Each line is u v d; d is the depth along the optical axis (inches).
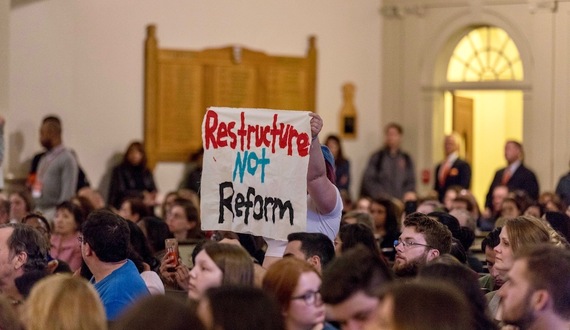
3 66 474.0
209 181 237.0
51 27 523.5
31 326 151.7
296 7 601.6
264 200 231.9
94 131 539.8
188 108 569.3
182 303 116.3
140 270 235.8
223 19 579.2
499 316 213.6
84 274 251.4
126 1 548.1
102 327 153.1
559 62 573.3
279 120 230.7
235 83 582.6
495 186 534.6
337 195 235.5
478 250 337.4
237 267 176.1
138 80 554.3
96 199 415.5
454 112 632.4
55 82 525.3
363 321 154.3
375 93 631.8
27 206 397.7
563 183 502.0
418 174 621.3
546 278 155.6
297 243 208.8
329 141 581.0
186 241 339.0
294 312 163.9
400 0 622.2
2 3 472.7
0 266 221.9
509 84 591.8
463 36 609.0
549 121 577.3
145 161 535.5
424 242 223.9
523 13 582.2
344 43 618.5
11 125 511.2
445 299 115.7
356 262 155.7
